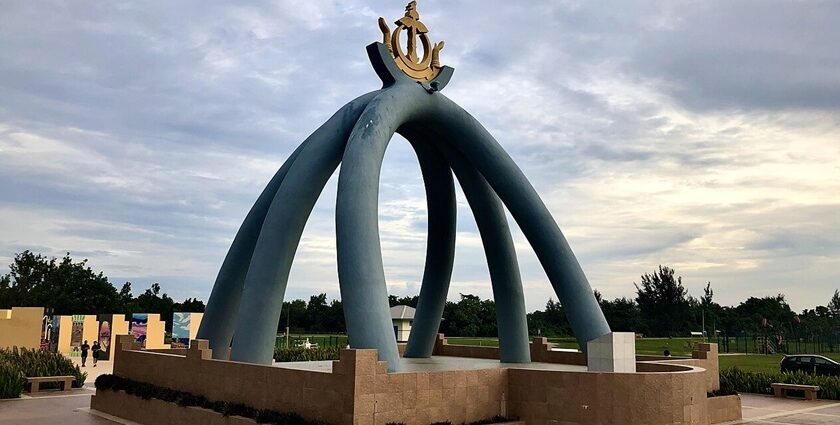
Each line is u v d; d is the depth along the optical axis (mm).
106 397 18750
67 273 76625
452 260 22672
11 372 21734
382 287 15070
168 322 86375
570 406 13789
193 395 15570
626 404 13391
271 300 16641
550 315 75875
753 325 80062
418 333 22656
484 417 14008
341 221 15539
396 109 17656
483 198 21203
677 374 13781
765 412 20172
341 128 18125
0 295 66500
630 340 15742
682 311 75438
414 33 19359
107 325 40562
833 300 96688
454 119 19391
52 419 17516
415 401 12633
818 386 23781
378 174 16516
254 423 13141
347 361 11852
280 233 16969
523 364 20328
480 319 65250
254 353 16188
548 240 19188
